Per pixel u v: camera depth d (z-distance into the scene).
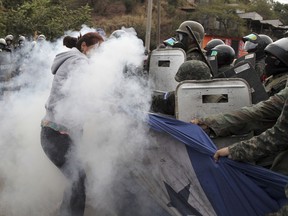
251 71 2.73
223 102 2.49
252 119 2.27
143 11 35.75
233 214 2.24
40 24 17.14
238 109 2.33
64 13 18.67
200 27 3.99
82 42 3.00
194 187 2.32
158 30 21.80
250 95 2.47
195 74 2.72
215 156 2.21
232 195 2.22
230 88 2.47
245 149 2.07
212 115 2.36
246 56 3.79
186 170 2.33
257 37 4.22
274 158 2.29
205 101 2.52
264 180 2.13
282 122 1.91
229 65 4.05
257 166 2.14
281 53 2.59
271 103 2.21
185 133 2.31
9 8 19.34
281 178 2.09
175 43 4.05
